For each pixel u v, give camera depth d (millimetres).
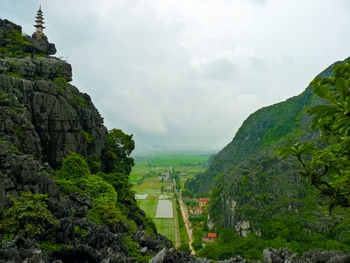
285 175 125625
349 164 12844
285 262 21391
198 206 164375
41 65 51656
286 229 95375
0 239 22500
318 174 13305
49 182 31484
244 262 23562
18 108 40219
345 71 10961
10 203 25531
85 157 51500
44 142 43750
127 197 54031
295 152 12984
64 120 46594
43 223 25422
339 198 13258
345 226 85250
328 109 8852
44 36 67938
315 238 86938
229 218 121750
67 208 30484
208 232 118188
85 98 59844
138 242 36688
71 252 23844
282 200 111688
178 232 111562
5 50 53875
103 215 36438
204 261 23500
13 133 37156
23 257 20781
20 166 29438
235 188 129750
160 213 142375
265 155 156500
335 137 14016
